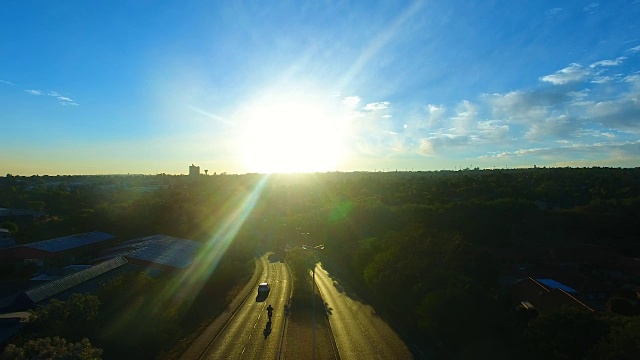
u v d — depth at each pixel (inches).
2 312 1317.7
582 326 1019.3
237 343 1379.2
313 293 1982.0
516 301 1812.3
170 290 1708.9
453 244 1819.6
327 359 1253.1
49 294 1422.2
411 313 1553.9
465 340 1237.1
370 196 5078.7
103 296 1301.7
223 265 2393.0
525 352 1086.4
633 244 2935.5
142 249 2325.3
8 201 4692.4
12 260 2262.6
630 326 930.1
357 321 1619.1
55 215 3828.7
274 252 3427.7
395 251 1902.1
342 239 2987.2
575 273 2297.0
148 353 1229.1
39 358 825.5
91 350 908.6
